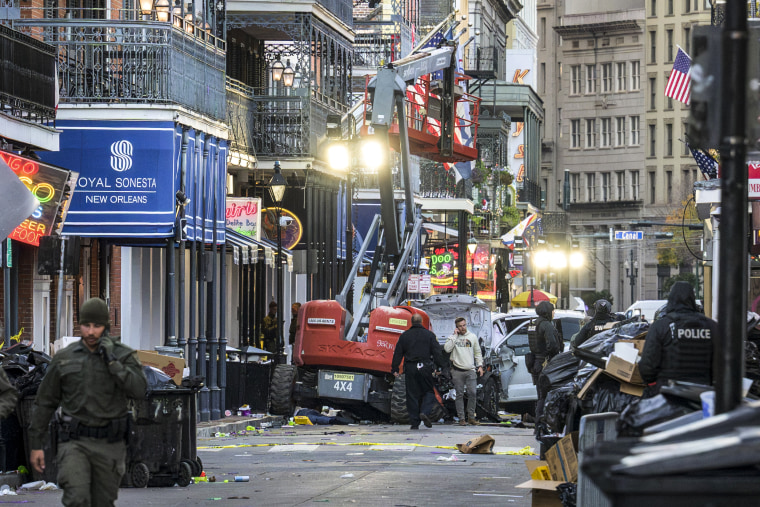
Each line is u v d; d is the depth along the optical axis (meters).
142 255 71.88
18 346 36.56
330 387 64.56
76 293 61.44
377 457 45.47
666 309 29.70
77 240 37.78
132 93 60.59
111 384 22.75
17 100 47.22
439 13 159.62
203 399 61.75
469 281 150.38
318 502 32.09
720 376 16.45
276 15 84.31
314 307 64.31
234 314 90.50
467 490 34.91
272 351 87.00
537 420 43.41
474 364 64.38
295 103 83.94
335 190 92.19
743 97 16.44
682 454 12.88
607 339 32.75
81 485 22.38
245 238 73.69
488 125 197.75
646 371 29.38
